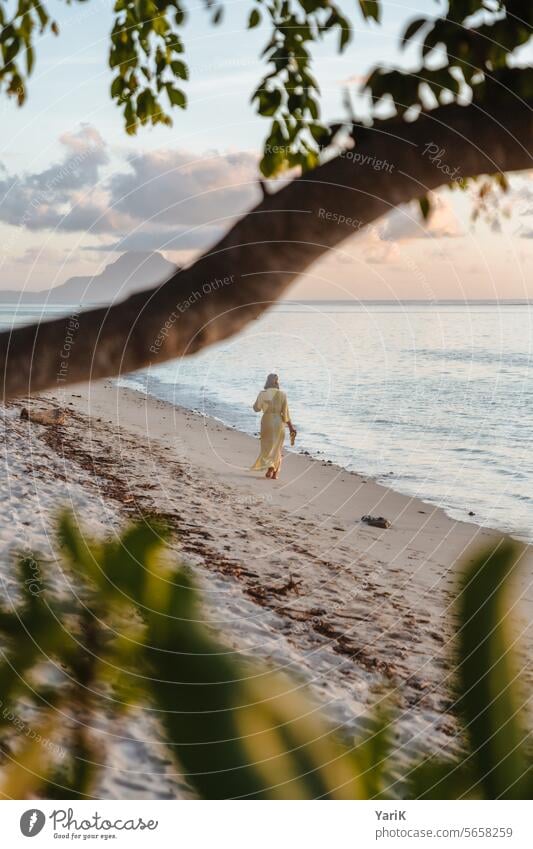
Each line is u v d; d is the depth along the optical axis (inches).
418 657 229.3
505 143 32.4
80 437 610.2
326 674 202.8
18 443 514.6
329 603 280.5
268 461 527.5
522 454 662.5
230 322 30.4
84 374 29.6
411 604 289.3
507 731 16.1
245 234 30.3
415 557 368.5
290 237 30.2
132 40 165.0
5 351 29.0
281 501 465.1
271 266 30.1
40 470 418.9
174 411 878.4
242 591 274.2
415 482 556.7
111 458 533.0
